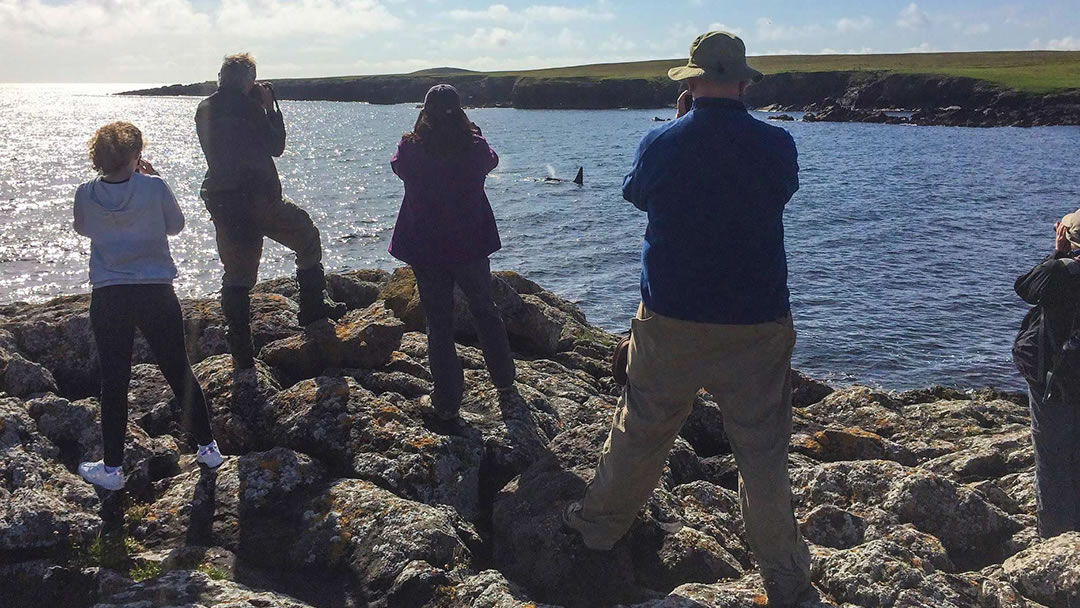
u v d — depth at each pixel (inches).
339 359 244.7
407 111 6692.9
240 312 230.5
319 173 2043.6
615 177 1950.1
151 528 175.9
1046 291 174.2
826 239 1146.7
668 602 146.9
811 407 318.3
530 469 193.9
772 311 142.4
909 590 148.8
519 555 169.0
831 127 3545.8
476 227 215.2
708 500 196.5
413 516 169.0
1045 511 181.6
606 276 949.8
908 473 202.7
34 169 2059.5
